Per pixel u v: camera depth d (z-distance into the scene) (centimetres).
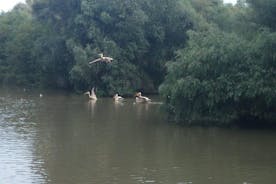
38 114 5131
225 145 3569
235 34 4591
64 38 7769
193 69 4294
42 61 8538
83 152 3338
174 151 3375
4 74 10056
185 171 2872
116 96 6550
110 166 2978
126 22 7344
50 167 2955
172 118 4728
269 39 4100
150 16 7575
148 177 2747
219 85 4178
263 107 4269
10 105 5947
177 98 4384
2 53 10381
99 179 2708
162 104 4878
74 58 7494
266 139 3784
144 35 7525
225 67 4238
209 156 3234
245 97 4141
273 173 2827
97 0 7406
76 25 7469
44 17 8256
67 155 3256
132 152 3347
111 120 4722
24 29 9800
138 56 7500
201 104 4309
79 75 7256
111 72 7225
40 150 3397
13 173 2827
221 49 4241
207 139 3784
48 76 8781
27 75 9550
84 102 6356
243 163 3053
